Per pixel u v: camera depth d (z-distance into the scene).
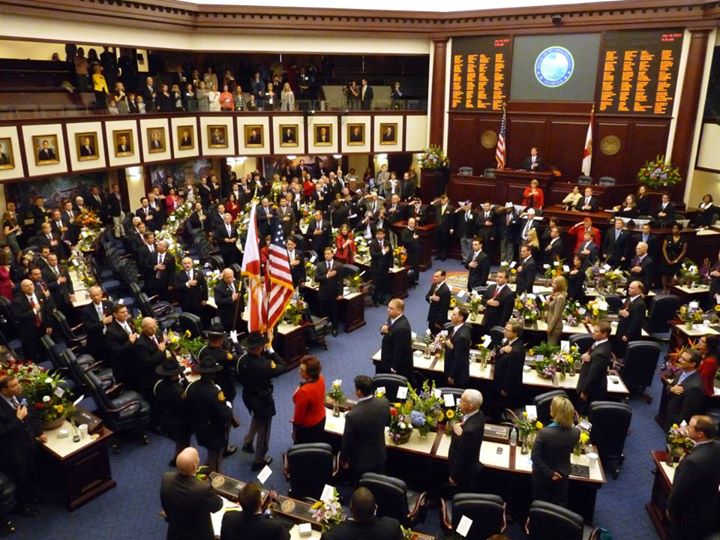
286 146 22.47
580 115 19.53
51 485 8.32
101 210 19.09
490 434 7.91
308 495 7.30
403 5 21.45
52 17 16.11
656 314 12.55
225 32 20.88
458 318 9.36
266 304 9.23
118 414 9.08
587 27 18.81
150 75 22.17
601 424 8.31
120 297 14.97
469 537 6.23
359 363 12.30
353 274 14.55
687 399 8.09
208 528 5.74
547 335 11.09
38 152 16.47
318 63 25.95
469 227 18.47
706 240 16.55
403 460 8.05
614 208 17.69
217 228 17.53
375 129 22.88
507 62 20.45
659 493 7.70
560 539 5.87
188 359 9.77
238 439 9.58
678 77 17.88
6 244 15.18
